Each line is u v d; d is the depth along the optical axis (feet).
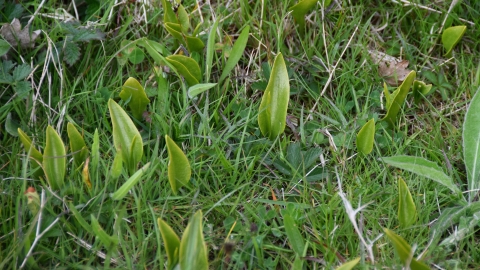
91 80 1.64
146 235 1.34
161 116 1.55
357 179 1.47
